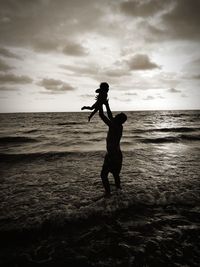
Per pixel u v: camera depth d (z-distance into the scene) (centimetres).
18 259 241
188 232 293
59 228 304
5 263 234
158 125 3050
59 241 275
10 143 1347
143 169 651
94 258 241
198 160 791
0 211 355
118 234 289
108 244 267
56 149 1077
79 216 334
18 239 279
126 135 1761
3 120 5322
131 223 318
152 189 458
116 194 422
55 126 3161
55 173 618
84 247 262
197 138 1502
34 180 546
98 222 320
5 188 482
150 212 353
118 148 387
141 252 251
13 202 397
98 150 1009
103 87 341
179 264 230
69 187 484
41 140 1466
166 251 253
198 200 401
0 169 677
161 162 755
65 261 237
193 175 578
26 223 313
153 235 287
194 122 3778
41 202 395
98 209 358
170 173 600
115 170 398
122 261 236
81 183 514
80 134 1888
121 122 384
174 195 423
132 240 276
